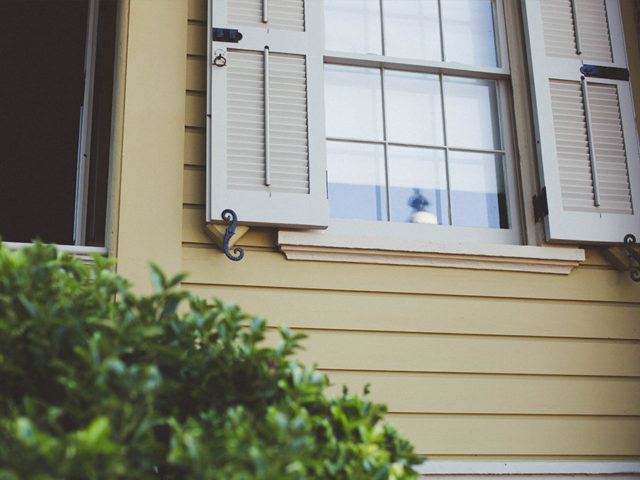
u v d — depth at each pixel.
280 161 3.67
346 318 3.62
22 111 6.28
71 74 6.14
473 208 4.00
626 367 3.85
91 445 1.84
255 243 3.64
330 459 2.26
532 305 3.82
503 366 3.72
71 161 6.45
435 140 4.05
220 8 3.81
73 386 2.06
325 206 3.66
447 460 3.55
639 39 4.26
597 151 4.00
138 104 3.69
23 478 1.82
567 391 3.75
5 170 6.40
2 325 2.17
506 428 3.64
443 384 3.64
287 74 3.79
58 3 5.71
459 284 3.77
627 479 3.70
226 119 3.67
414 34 4.17
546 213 3.87
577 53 4.12
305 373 2.38
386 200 3.92
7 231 6.43
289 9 3.88
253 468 2.05
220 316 2.46
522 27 4.19
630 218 3.94
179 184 3.63
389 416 3.55
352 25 4.11
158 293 2.34
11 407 2.09
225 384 2.38
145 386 2.07
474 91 4.16
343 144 3.95
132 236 3.53
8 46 5.97
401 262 3.73
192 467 1.99
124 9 3.79
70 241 6.43
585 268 3.94
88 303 2.33
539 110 4.00
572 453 3.68
